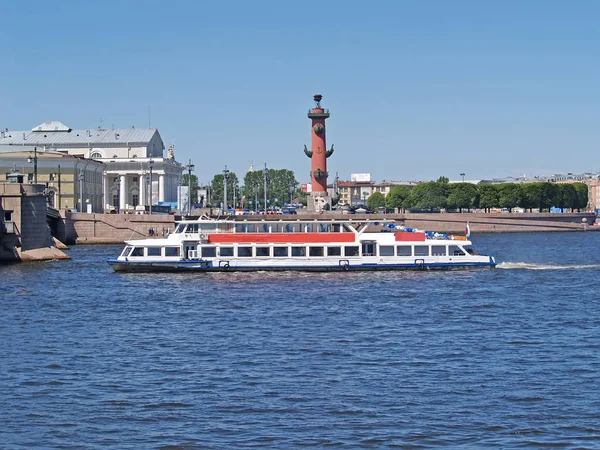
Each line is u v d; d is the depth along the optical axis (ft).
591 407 135.13
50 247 400.26
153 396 141.90
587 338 189.06
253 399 139.95
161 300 255.50
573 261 414.00
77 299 258.57
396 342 184.55
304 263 325.62
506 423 128.16
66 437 123.34
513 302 248.93
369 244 329.72
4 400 139.85
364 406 136.15
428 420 129.49
